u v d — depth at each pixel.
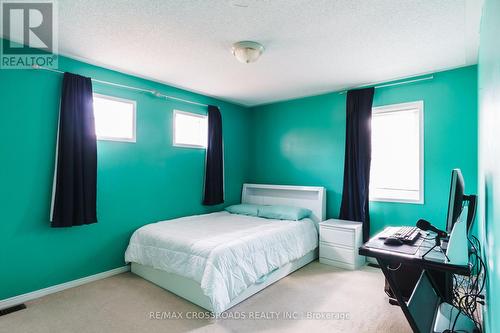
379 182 3.82
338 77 3.49
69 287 2.84
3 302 2.43
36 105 2.63
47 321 2.22
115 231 3.22
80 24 2.21
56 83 2.76
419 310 1.89
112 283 2.96
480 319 2.18
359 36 2.39
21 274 2.54
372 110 3.77
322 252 3.69
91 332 2.08
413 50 2.68
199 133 4.34
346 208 3.90
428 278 2.28
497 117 1.11
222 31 2.32
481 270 2.23
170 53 2.77
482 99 2.01
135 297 2.64
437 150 3.26
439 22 2.15
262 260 2.78
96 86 3.07
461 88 3.12
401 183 3.63
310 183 4.38
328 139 4.18
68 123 2.73
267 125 4.96
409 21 2.14
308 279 3.11
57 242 2.77
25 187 2.56
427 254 1.79
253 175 5.16
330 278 3.14
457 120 3.14
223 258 2.41
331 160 4.15
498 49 1.07
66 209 2.68
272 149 4.88
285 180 4.69
